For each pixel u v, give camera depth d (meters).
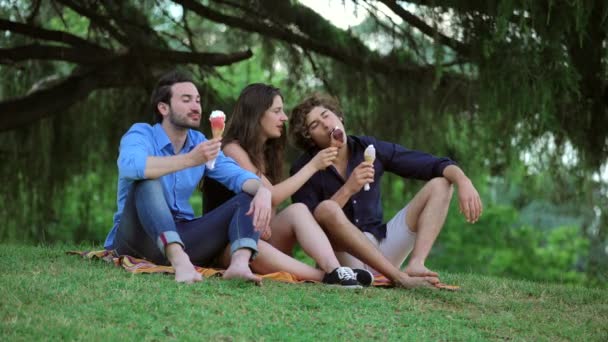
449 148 11.53
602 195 11.52
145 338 3.66
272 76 11.73
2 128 10.90
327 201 5.08
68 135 12.50
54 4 11.02
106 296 4.24
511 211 24.53
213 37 12.22
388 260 5.21
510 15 8.70
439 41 9.65
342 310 4.37
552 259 24.92
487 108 9.73
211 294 4.39
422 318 4.38
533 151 10.86
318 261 4.94
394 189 12.91
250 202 4.90
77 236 13.79
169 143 5.13
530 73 9.33
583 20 8.97
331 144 5.45
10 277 4.51
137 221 4.85
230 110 11.70
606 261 12.20
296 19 11.22
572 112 10.64
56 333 3.61
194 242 4.95
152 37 11.30
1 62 10.80
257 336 3.82
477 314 4.63
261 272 5.02
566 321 4.65
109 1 10.83
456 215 21.48
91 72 11.30
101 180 13.19
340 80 11.55
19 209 12.51
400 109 11.35
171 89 5.13
